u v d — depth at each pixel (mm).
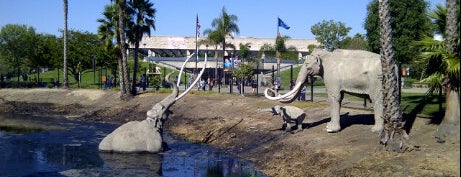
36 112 26812
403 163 9492
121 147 13797
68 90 31109
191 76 34562
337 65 13062
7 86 38000
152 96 26688
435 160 9352
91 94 29312
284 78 49500
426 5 31578
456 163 9039
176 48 84000
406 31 31062
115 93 28828
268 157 12797
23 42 62406
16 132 18344
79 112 26172
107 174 11156
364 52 13016
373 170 9422
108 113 25141
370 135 12070
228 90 33750
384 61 10594
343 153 11016
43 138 16781
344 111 16406
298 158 11773
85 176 10891
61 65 47594
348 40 51875
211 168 12156
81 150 14258
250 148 14328
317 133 13492
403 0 31312
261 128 16031
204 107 21719
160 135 14250
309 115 16828
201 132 17688
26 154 13477
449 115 10562
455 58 10148
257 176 11250
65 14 34938
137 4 30078
